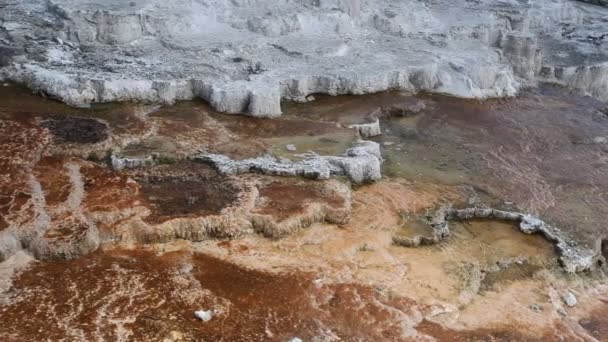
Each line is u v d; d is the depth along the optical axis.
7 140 12.35
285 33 17.41
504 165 14.16
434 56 17.52
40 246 9.84
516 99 17.62
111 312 8.91
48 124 13.11
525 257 11.27
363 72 16.12
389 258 10.70
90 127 13.16
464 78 17.03
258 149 13.04
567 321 9.93
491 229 12.02
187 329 8.75
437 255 11.03
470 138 15.12
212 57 15.75
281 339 8.77
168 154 12.46
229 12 17.36
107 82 14.19
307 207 11.30
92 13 15.83
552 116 16.89
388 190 12.59
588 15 23.47
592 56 19.59
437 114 16.03
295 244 10.71
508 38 18.72
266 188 11.86
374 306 9.57
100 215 10.58
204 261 10.17
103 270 9.73
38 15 16.62
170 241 10.52
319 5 18.42
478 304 10.02
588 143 15.67
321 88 15.84
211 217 10.75
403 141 14.63
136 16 16.09
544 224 12.09
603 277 11.20
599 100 18.42
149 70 14.94
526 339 9.41
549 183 13.70
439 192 12.78
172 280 9.66
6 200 10.62
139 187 11.52
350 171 12.58
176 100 14.70
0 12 16.67
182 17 16.58
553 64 18.97
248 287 9.69
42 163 11.84
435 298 9.93
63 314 8.80
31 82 14.44
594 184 13.86
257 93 14.32
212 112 14.41
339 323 9.17
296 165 12.45
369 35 18.39
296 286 9.80
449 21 19.48
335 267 10.30
